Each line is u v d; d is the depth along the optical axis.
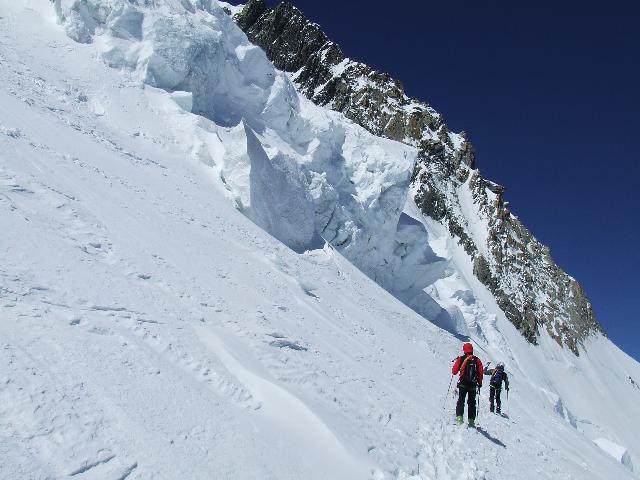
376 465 4.40
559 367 70.38
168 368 4.17
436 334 23.64
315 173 26.94
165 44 22.17
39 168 8.47
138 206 10.26
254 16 101.62
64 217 6.97
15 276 4.52
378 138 34.84
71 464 2.63
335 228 27.67
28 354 3.34
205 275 8.40
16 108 11.98
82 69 19.58
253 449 3.60
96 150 13.19
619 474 11.52
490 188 97.19
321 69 90.00
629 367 88.94
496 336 51.69
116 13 21.89
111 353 3.91
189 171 18.41
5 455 2.44
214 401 4.02
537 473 7.16
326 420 4.65
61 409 2.97
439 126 94.81
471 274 71.88
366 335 12.27
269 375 5.22
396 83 97.19
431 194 76.38
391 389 7.91
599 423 61.53
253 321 7.02
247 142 20.28
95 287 5.25
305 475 3.64
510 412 13.03
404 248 34.62
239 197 19.47
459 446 6.54
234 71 26.70
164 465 2.97
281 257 15.60
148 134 18.80
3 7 20.77
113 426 3.08
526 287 82.56
